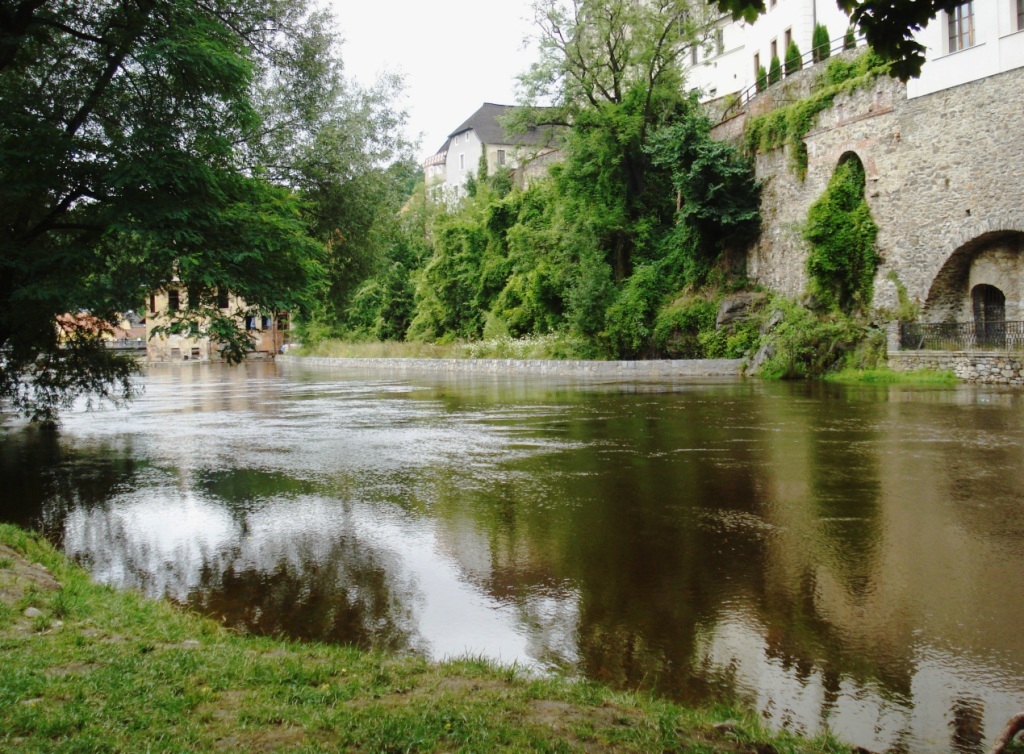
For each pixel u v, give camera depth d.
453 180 85.94
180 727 3.35
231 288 11.02
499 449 13.18
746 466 11.04
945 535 7.28
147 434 16.34
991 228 24.66
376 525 8.12
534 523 8.06
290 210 13.23
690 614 5.44
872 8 4.69
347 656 4.54
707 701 4.17
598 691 4.05
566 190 43.94
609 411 18.58
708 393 23.03
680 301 37.22
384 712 3.56
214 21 12.03
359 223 19.11
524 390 26.14
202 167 10.52
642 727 3.51
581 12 40.94
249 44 15.22
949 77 25.95
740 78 47.78
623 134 40.16
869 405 18.34
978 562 6.45
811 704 4.12
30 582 5.58
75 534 8.02
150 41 10.91
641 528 7.77
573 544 7.25
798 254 32.66
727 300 34.72
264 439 15.20
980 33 24.91
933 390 21.73
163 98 11.16
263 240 11.21
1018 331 23.72
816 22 38.16
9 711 3.41
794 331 28.97
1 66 10.66
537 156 55.72
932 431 13.94
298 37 16.22
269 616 5.58
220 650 4.50
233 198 12.08
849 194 29.75
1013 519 7.81
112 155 10.51
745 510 8.45
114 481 10.92
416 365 48.72
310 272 12.23
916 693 4.23
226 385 34.03
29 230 11.62
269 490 10.09
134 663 4.14
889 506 8.48
